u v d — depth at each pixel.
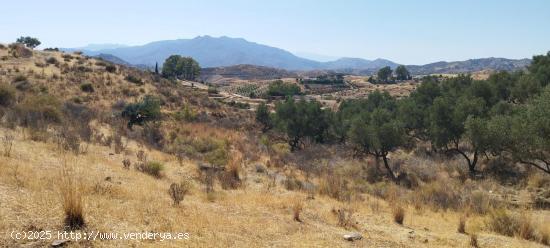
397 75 198.12
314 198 14.67
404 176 25.92
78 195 6.60
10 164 9.45
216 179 16.09
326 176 20.83
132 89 43.62
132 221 7.19
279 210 11.26
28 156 11.45
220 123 40.34
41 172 9.52
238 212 10.13
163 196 10.34
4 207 6.31
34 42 105.38
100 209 7.39
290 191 15.88
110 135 21.48
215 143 24.94
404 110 36.09
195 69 147.62
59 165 11.18
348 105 53.78
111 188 9.37
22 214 6.21
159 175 14.10
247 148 27.81
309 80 193.00
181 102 46.75
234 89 182.12
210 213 9.23
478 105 28.98
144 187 10.98
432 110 29.80
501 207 16.48
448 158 30.39
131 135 23.55
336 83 185.38
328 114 39.12
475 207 15.68
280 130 37.56
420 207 15.44
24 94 26.86
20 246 5.18
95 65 50.78
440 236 10.45
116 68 51.22
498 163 26.59
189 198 11.00
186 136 27.61
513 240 10.60
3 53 45.12
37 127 16.67
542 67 34.19
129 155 17.27
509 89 34.56
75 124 21.06
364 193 18.81
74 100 34.09
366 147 29.03
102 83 42.31
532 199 19.34
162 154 19.69
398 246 8.78
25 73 38.31
